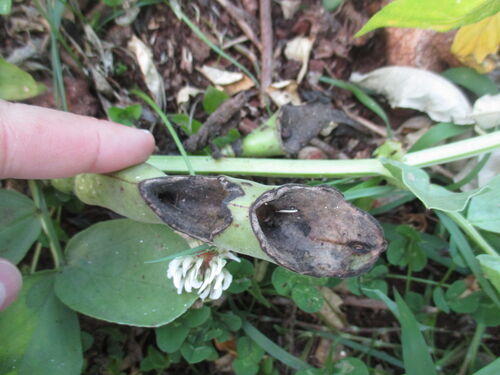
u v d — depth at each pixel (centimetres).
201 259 11
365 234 9
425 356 12
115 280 12
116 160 11
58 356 11
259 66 16
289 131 14
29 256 15
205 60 15
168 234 12
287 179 15
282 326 15
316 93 16
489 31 14
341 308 15
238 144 14
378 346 15
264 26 15
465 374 14
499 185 12
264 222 10
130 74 15
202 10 15
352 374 13
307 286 13
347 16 15
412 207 16
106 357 14
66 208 15
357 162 13
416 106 15
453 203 10
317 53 16
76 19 15
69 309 12
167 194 10
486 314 13
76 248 12
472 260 13
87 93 15
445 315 15
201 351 13
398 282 15
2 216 12
